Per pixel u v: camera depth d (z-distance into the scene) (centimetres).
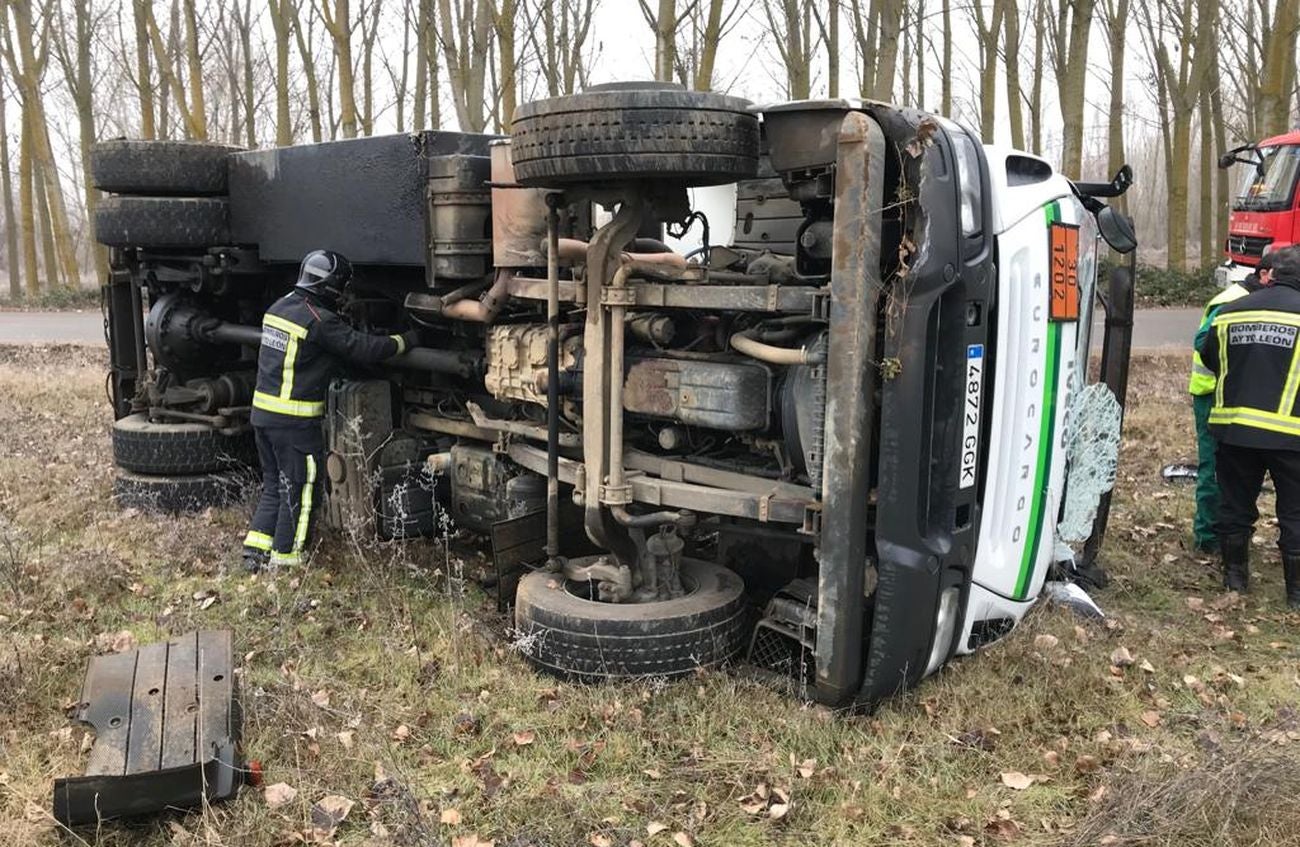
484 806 327
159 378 701
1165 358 1352
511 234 467
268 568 539
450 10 1087
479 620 469
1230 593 528
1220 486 536
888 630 360
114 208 630
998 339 384
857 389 345
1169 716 392
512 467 515
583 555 500
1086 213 450
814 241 374
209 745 328
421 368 559
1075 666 421
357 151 532
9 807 325
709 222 549
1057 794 338
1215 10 2202
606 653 395
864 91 1500
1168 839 304
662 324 411
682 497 400
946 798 335
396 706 392
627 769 348
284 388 534
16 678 394
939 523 370
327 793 331
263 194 606
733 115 366
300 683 404
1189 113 2239
